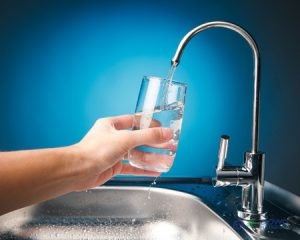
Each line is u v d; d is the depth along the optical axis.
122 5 1.12
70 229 0.99
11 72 1.13
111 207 1.03
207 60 1.13
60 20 1.12
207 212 0.93
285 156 1.09
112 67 1.13
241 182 0.84
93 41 1.13
